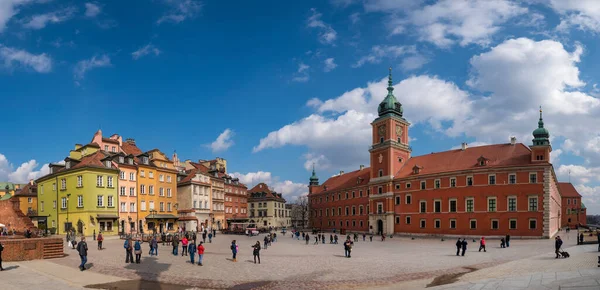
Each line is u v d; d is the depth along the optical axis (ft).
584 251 140.36
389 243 230.07
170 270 106.11
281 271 106.22
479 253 156.76
